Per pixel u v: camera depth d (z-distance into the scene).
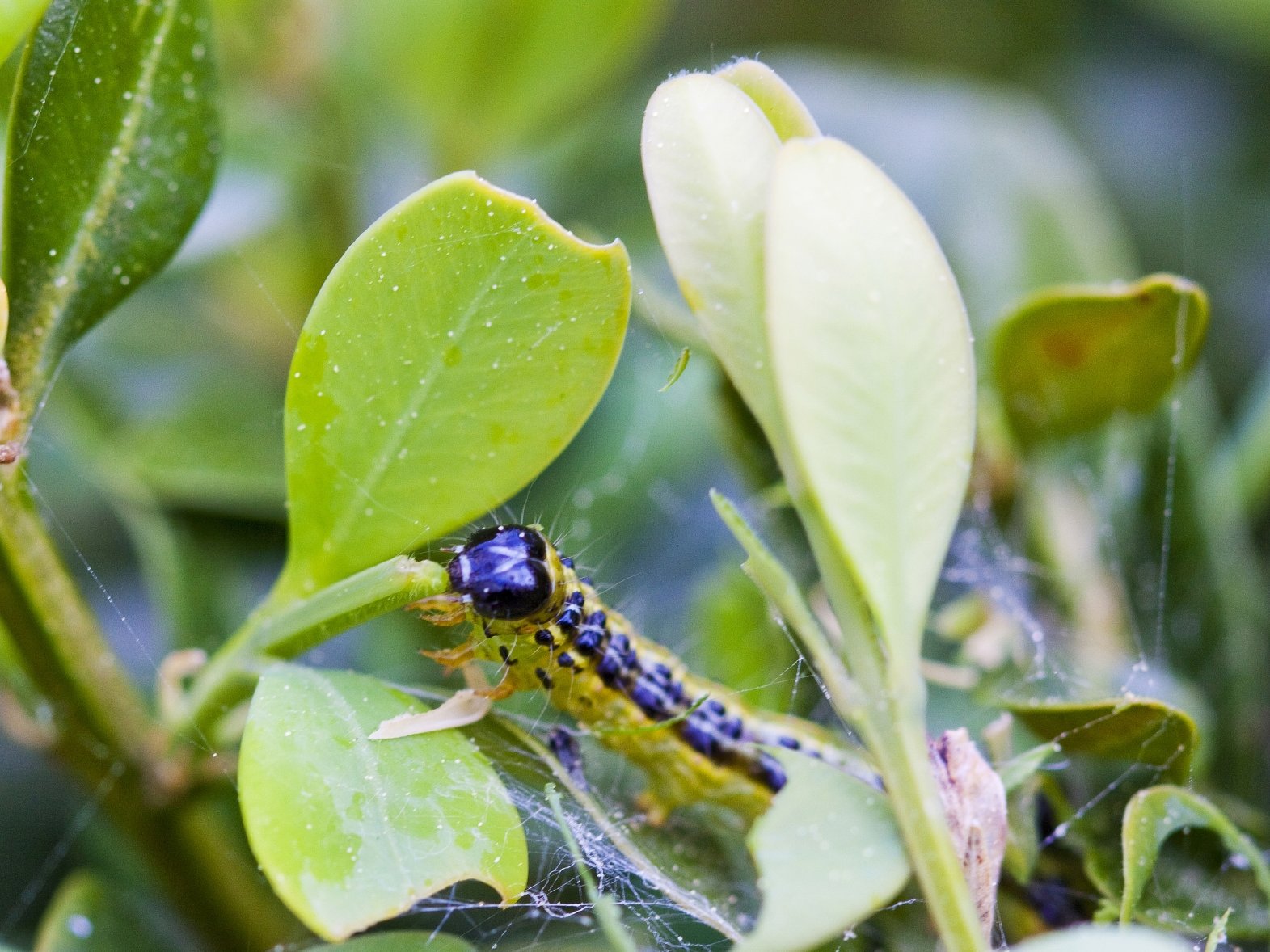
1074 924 0.11
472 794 0.10
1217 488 0.14
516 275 0.10
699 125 0.10
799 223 0.10
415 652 0.14
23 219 0.11
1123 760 0.11
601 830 0.11
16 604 0.11
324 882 0.10
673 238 0.10
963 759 0.10
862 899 0.10
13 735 0.12
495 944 0.12
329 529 0.11
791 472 0.10
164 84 0.11
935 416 0.10
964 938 0.10
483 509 0.11
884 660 0.10
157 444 0.14
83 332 0.11
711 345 0.10
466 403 0.10
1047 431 0.13
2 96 0.13
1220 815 0.11
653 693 0.12
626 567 0.15
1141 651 0.13
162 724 0.12
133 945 0.12
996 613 0.13
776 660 0.13
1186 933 0.11
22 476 0.11
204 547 0.15
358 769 0.10
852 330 0.10
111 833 0.14
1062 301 0.12
